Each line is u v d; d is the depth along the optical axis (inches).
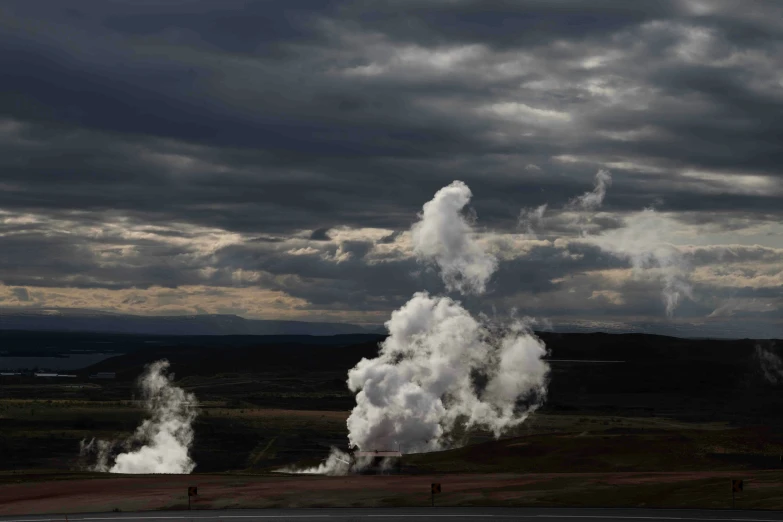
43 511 2733.8
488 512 2522.1
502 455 4574.3
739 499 2623.0
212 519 2490.2
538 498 2768.2
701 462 3988.7
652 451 4259.4
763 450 4148.6
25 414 7780.5
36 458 5826.8
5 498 3036.4
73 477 3592.5
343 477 3447.3
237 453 6102.4
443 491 2942.9
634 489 2859.3
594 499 2723.9
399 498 2822.3
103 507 2773.1
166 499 2903.5
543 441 4707.2
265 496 2913.4
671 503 2625.5
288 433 7017.7
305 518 2472.9
